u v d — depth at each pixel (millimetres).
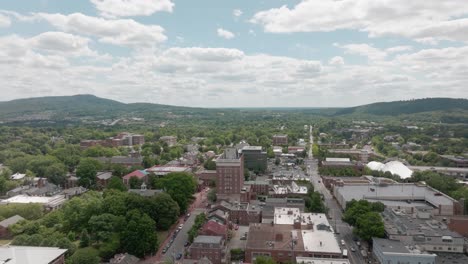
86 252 153000
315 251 155625
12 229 187875
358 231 184375
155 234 176000
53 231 182375
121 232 175000
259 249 159000
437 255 166250
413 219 197000
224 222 194875
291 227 185250
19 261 135125
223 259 165500
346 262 146750
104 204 198875
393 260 152625
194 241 164500
